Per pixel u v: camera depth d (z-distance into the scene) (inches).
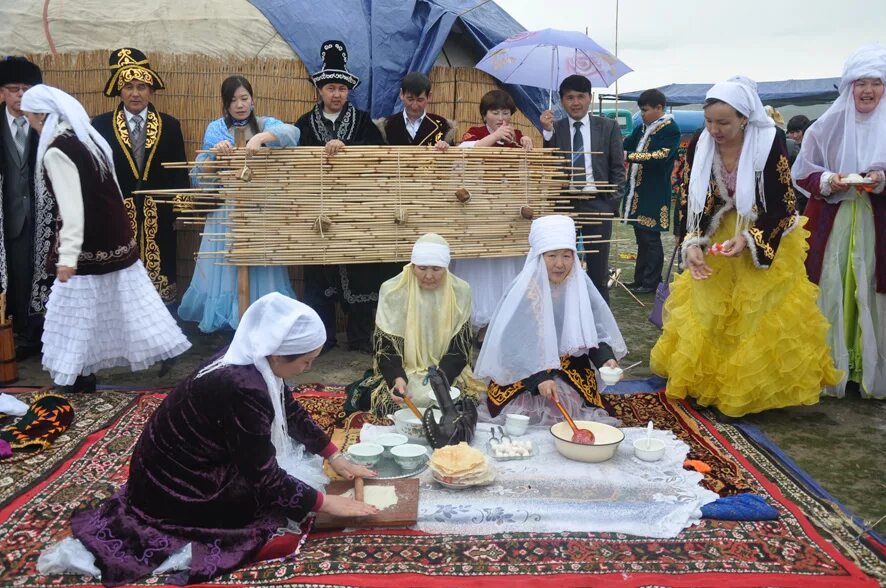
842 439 156.3
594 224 216.4
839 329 179.0
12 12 226.5
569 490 123.9
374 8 240.2
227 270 192.9
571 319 149.7
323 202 184.1
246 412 101.8
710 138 161.5
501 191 192.7
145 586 98.7
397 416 145.6
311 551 106.6
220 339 222.5
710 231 165.6
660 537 111.1
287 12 231.8
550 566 103.2
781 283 161.0
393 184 185.9
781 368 160.9
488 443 141.6
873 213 174.9
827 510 121.8
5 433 144.7
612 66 231.9
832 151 179.9
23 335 214.5
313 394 173.8
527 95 256.5
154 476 105.3
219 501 105.7
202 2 230.4
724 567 103.5
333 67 198.7
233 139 197.9
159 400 169.9
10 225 195.8
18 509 119.0
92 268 161.5
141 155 200.2
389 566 102.8
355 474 122.0
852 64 171.6
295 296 211.9
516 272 204.1
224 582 99.4
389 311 155.6
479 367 153.6
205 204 187.8
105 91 199.3
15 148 192.9
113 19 227.6
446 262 150.3
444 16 237.8
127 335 167.6
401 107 235.0
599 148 215.2
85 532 106.0
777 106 725.3
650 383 188.7
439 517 114.7
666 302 183.2
